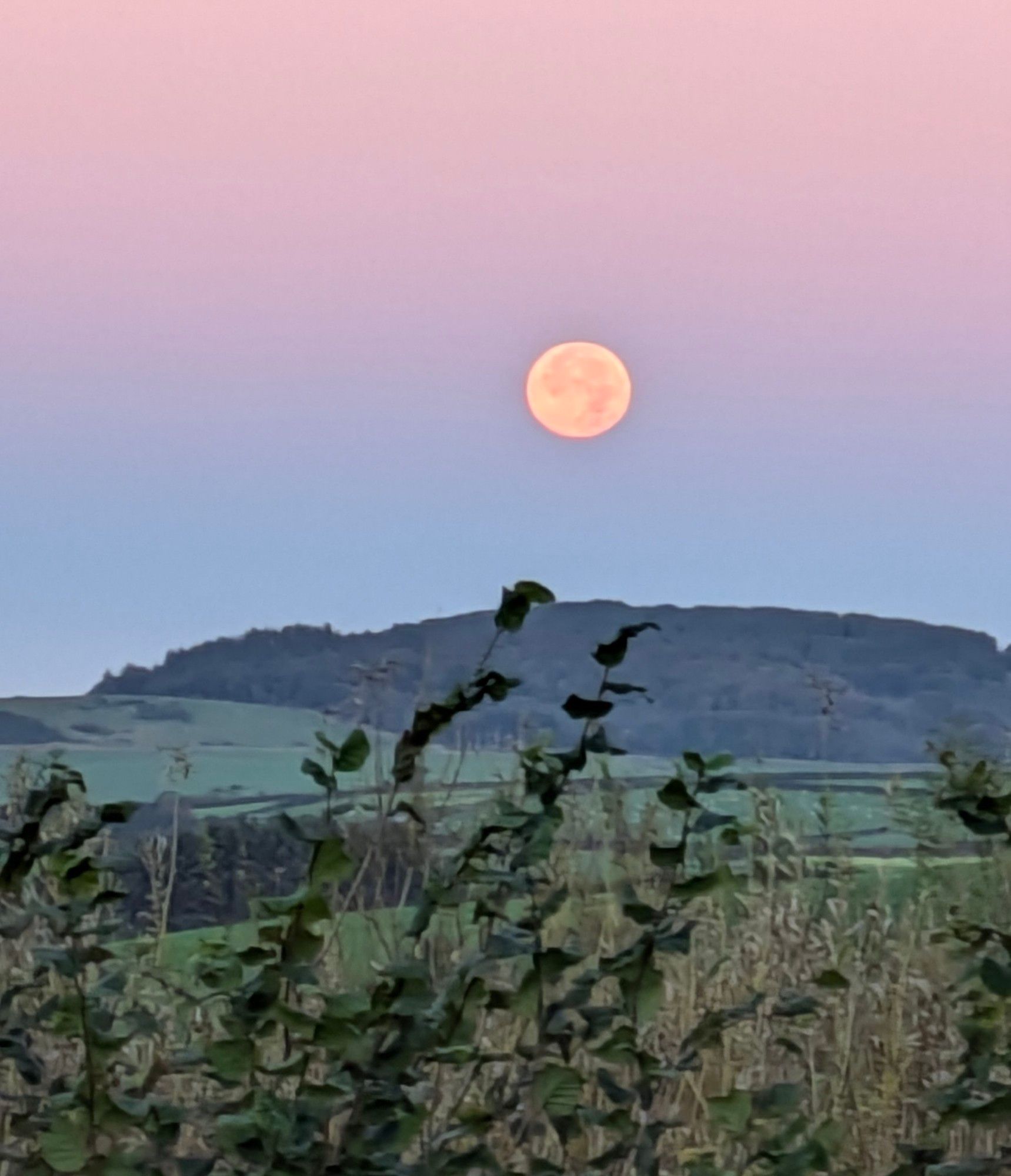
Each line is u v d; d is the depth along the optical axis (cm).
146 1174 877
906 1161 977
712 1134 1198
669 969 1395
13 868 906
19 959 1125
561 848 1248
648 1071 931
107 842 1155
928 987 1449
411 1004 858
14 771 1146
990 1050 979
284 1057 933
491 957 885
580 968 1180
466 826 1023
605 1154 941
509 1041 1183
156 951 1176
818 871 1548
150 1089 953
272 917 858
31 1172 919
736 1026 1366
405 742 922
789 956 1480
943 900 1480
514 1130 1020
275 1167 847
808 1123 977
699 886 914
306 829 893
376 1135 862
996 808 955
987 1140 1312
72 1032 916
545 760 919
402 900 1058
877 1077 1430
